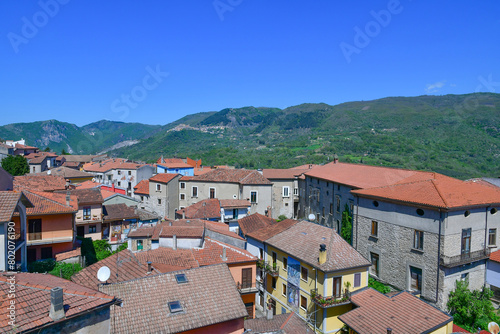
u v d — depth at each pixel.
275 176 68.06
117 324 17.80
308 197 60.34
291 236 33.56
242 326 20.48
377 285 32.72
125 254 27.98
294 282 30.48
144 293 19.98
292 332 21.16
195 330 18.89
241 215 54.00
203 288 21.22
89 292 14.78
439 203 28.50
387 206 33.38
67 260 34.31
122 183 83.12
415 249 30.36
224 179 62.78
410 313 23.19
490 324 22.52
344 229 44.28
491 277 30.55
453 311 28.28
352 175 48.34
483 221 30.73
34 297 13.33
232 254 30.55
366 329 22.42
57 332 12.75
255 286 30.59
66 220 34.47
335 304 26.28
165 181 60.69
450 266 27.83
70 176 70.62
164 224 38.22
